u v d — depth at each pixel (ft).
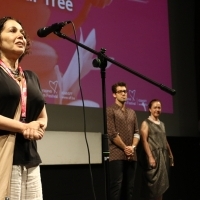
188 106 17.75
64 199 13.94
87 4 15.08
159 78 16.70
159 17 17.16
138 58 16.21
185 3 18.43
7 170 5.41
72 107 14.29
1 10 13.01
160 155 14.14
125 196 12.85
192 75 18.13
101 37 15.33
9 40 5.90
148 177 13.98
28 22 13.52
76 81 14.43
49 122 13.69
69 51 14.34
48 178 13.66
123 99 13.20
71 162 13.62
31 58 13.46
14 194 5.51
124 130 13.01
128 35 16.07
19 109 5.75
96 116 14.90
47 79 13.73
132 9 16.38
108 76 15.25
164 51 17.06
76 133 13.83
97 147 14.33
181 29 18.10
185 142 17.37
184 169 17.20
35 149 5.91
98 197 14.78
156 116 14.57
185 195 17.08
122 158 12.69
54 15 14.17
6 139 5.51
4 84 5.63
